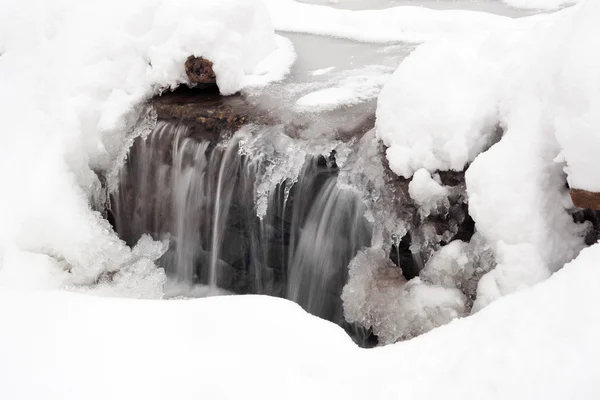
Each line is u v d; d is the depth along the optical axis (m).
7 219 5.34
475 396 1.98
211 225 5.65
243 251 5.54
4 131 6.08
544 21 4.12
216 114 5.55
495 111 3.97
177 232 5.92
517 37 4.10
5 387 2.60
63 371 2.65
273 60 6.67
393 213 4.45
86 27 6.39
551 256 3.43
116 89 6.16
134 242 6.24
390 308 4.26
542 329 2.09
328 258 4.98
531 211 3.42
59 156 5.75
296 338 2.73
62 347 2.82
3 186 5.58
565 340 1.98
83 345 2.82
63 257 5.40
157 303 3.17
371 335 4.50
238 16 6.17
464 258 3.96
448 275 4.03
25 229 5.31
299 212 5.07
